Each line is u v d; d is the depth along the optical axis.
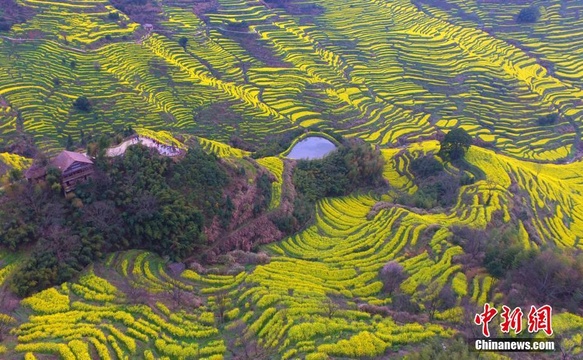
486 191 78.19
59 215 50.84
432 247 59.12
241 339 41.34
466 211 72.44
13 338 39.09
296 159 83.94
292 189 72.25
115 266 50.16
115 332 40.38
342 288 51.72
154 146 64.38
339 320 43.72
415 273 53.94
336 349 39.41
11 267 47.12
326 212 71.88
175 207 54.81
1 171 70.00
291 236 64.81
